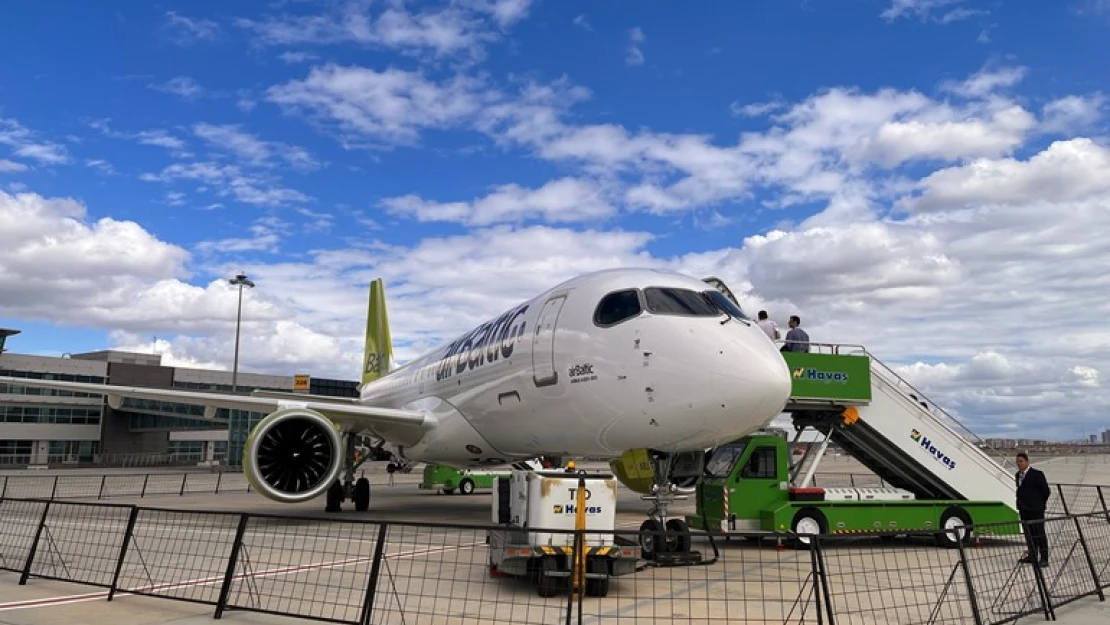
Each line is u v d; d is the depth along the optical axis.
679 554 10.80
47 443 72.06
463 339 17.39
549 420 12.66
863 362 15.08
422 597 8.34
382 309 30.75
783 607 7.97
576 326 11.88
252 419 64.50
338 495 19.70
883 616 7.61
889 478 17.03
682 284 11.47
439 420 17.08
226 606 7.36
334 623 6.90
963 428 15.29
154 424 76.38
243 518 7.64
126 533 8.47
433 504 24.02
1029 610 7.89
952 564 11.42
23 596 8.38
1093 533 15.65
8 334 66.56
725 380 9.97
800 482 15.63
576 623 7.08
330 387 93.94
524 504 9.11
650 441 10.93
